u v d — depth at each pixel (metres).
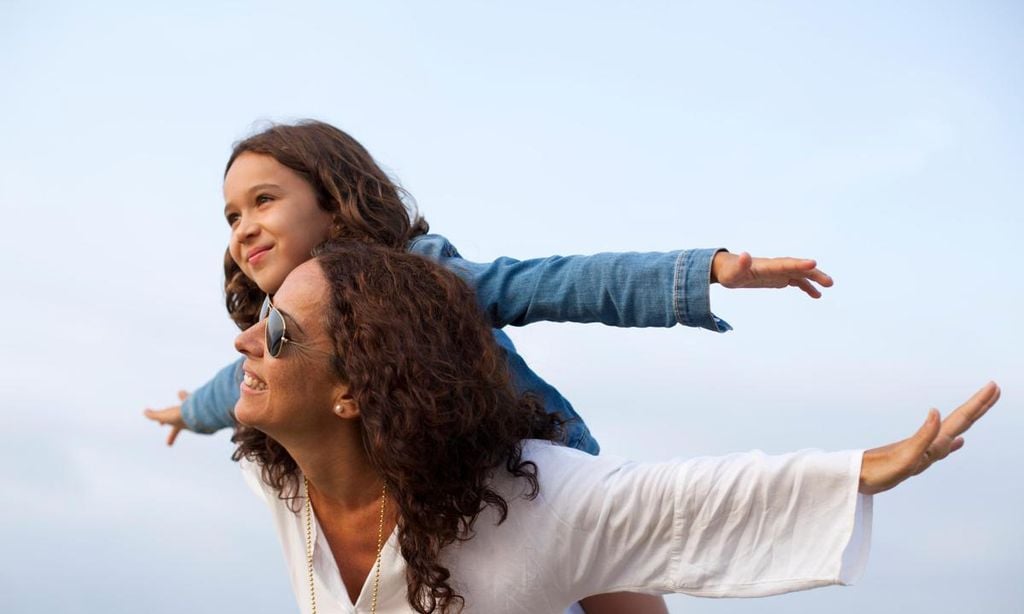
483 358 2.16
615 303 2.41
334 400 2.11
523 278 2.52
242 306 2.91
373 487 2.18
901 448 1.86
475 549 2.10
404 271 2.18
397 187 2.99
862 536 1.93
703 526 1.99
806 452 1.96
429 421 2.04
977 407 1.86
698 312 2.34
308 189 2.71
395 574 2.14
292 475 2.30
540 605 2.12
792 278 2.25
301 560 2.31
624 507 2.03
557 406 2.68
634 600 2.73
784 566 1.95
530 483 2.10
